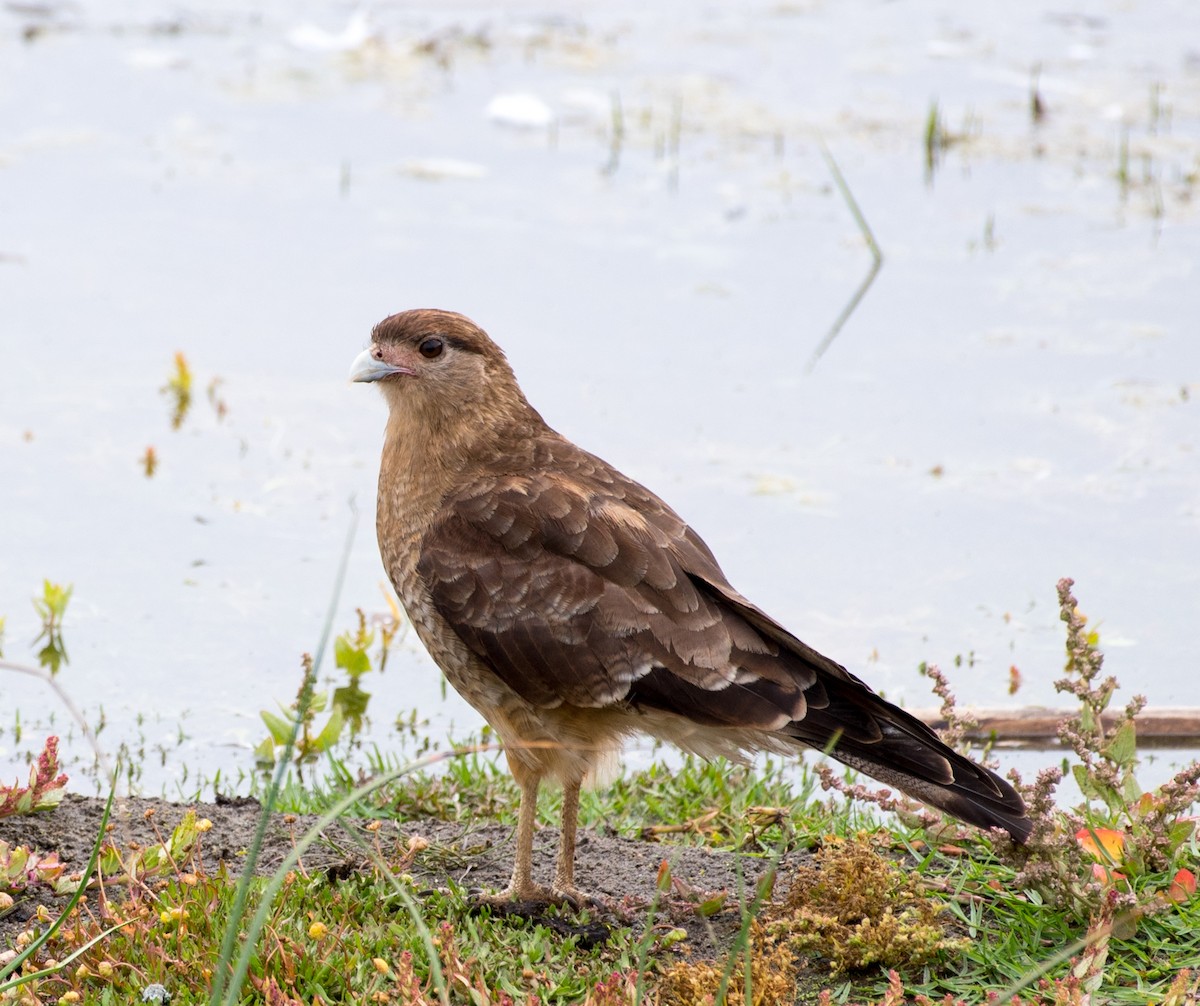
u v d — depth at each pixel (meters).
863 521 13.00
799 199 18.61
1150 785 10.08
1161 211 18.19
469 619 8.24
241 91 21.17
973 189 18.84
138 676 11.29
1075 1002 6.91
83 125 19.97
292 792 9.72
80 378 14.82
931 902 7.76
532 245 17.41
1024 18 25.22
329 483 13.57
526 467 8.65
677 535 8.37
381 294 16.17
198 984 7.17
